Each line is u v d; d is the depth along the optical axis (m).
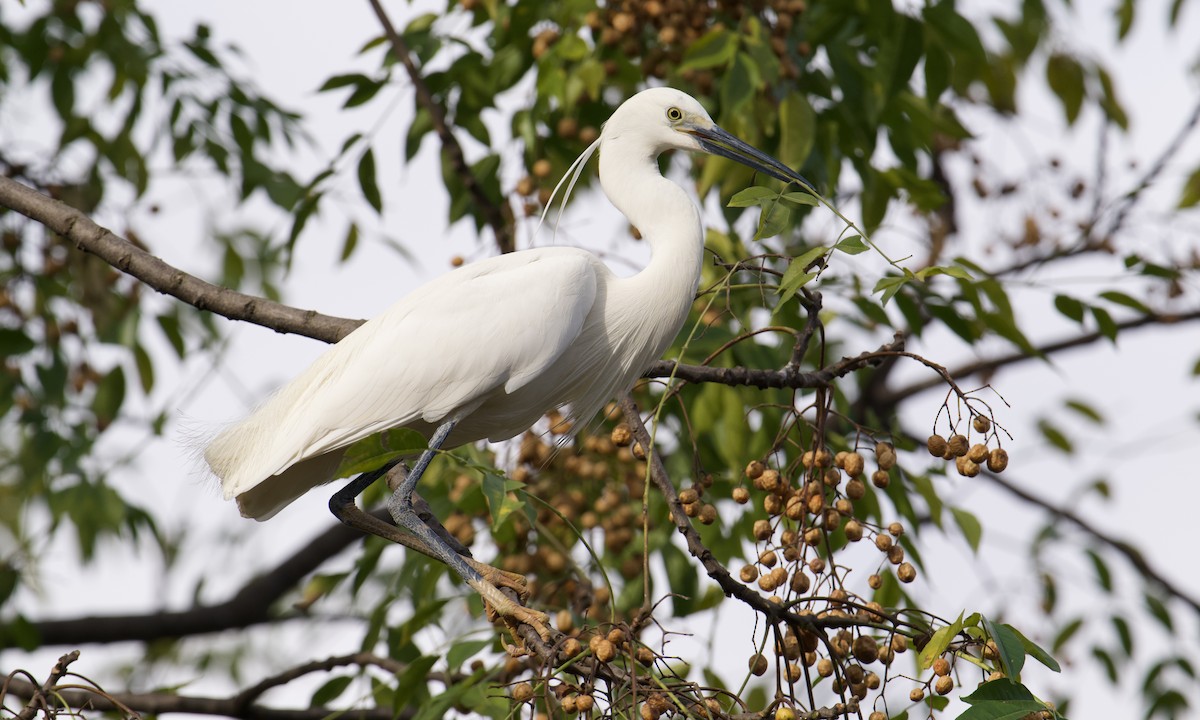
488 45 10.22
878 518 8.47
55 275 11.46
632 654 5.38
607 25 9.14
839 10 9.53
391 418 7.11
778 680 5.54
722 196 9.13
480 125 9.73
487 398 7.32
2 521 12.84
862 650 5.81
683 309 7.62
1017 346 8.57
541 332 7.13
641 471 8.75
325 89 9.52
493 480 5.64
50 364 11.23
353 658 8.83
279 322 7.75
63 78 12.16
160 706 9.95
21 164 11.57
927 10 8.96
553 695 5.84
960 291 9.06
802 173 9.22
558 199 9.42
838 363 6.51
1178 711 12.20
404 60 9.38
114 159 11.87
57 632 13.38
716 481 9.02
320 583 8.91
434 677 8.60
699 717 5.49
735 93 8.21
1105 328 8.40
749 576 6.11
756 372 6.80
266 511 7.52
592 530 8.63
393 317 7.37
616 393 7.77
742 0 9.21
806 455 6.31
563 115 9.64
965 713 4.73
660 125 7.96
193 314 12.81
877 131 9.75
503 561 8.51
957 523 8.23
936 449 5.84
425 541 6.74
